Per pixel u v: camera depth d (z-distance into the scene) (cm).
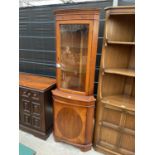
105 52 141
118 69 151
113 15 135
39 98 169
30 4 257
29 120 187
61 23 137
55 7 196
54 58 218
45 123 179
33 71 241
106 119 152
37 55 229
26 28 223
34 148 171
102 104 150
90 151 168
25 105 181
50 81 194
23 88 174
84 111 151
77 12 126
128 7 117
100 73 146
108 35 136
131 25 147
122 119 143
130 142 145
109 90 164
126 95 168
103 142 161
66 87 161
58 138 177
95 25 126
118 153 154
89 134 162
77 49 147
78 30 139
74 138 167
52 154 164
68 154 164
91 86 146
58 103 161
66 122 165
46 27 209
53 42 211
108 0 169
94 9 120
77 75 154
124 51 157
